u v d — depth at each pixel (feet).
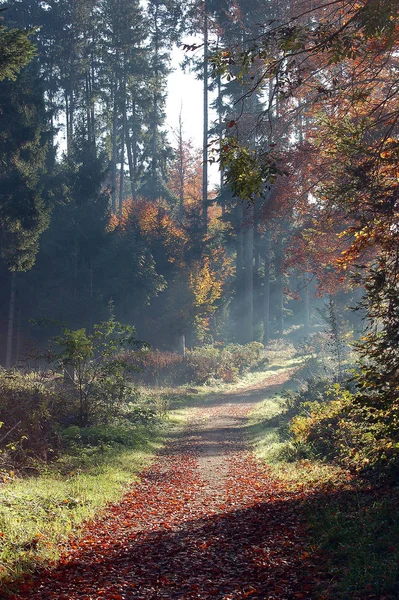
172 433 71.97
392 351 30.86
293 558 25.30
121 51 215.10
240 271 207.51
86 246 157.58
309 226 66.90
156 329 161.27
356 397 31.40
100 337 64.28
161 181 255.70
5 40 71.61
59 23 205.46
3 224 111.34
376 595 19.69
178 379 123.54
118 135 249.55
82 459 48.73
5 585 22.18
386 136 34.01
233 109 161.79
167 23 187.32
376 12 26.21
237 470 49.26
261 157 29.81
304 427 51.21
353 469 38.17
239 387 125.59
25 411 50.08
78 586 23.00
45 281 153.38
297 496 35.94
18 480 38.37
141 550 28.12
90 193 161.48
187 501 39.14
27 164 122.83
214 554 27.22
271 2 81.66
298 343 193.67
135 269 157.58
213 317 192.44
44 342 143.13
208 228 210.38
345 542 25.22
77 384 63.77
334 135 36.32
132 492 41.63
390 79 42.42
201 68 175.22
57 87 217.97
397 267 31.45
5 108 117.70
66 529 30.40
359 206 34.83
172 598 22.06
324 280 71.31
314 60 49.93
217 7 119.85
